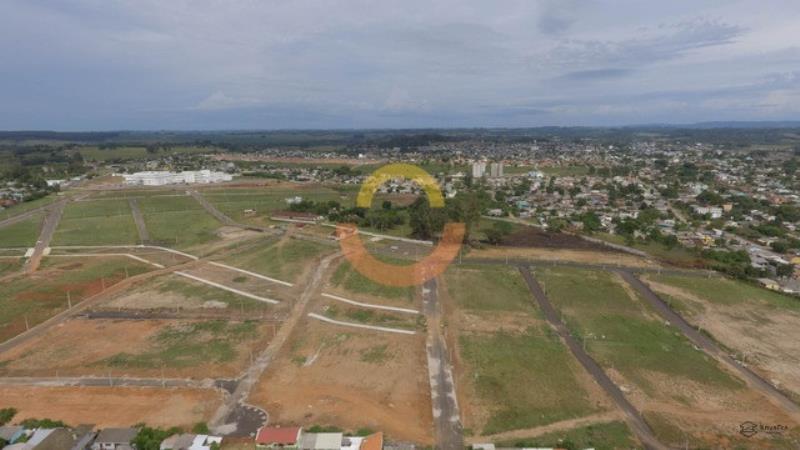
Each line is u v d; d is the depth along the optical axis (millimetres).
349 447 44812
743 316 80812
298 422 49469
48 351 65688
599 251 119125
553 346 68750
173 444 44469
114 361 62562
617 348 68625
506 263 108125
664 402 55125
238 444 45688
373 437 45781
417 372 60406
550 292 90188
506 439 47438
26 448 42562
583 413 52531
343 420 49906
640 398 55750
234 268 104250
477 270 102500
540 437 47844
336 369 60875
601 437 48188
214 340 69188
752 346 70312
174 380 57812
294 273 99812
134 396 54156
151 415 50406
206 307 81625
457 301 84812
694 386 58906
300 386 56656
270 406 52344
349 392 55469
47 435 44188
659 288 92375
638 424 50844
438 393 55656
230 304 83000
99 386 56406
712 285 94000
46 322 75875
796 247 122375
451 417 50969
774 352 68562
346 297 86312
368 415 50875
